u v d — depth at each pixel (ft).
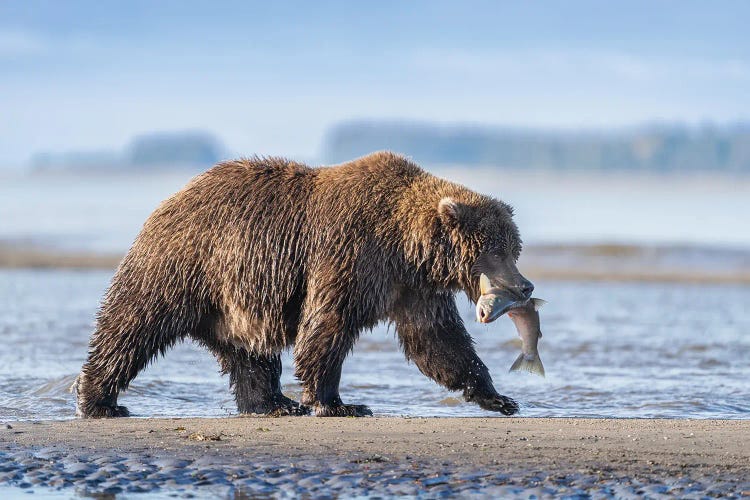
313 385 100.58
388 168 103.09
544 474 75.05
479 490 71.87
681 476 74.28
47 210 519.60
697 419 99.55
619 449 81.97
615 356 146.10
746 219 472.03
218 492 72.38
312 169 104.37
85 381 104.01
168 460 79.61
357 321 100.32
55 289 231.71
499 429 90.43
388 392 120.06
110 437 87.51
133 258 103.30
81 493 72.54
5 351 144.66
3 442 85.66
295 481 74.33
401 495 71.20
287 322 102.78
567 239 338.34
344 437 87.15
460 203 99.40
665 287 245.65
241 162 104.73
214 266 101.50
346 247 99.40
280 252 100.73
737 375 131.64
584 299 220.64
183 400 115.55
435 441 85.25
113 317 103.09
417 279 101.60
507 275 99.91
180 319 102.37
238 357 108.68
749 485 72.23
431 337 106.11
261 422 94.99
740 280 257.14
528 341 102.01
